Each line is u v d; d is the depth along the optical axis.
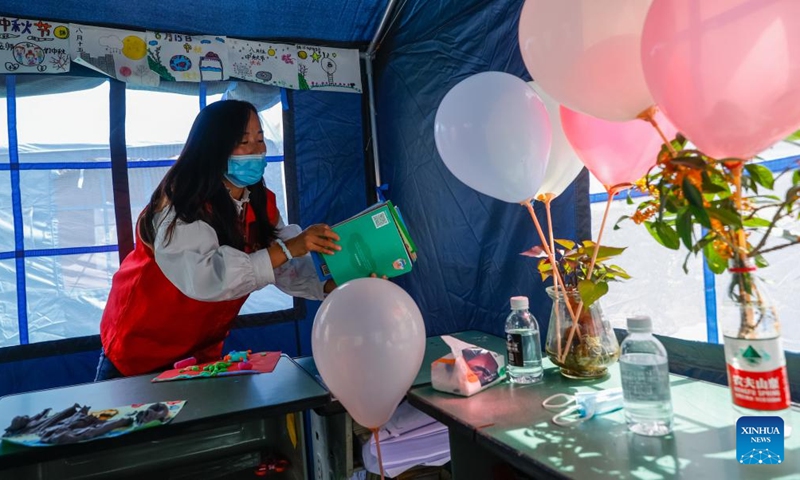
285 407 1.20
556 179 1.21
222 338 1.91
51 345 2.36
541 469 0.79
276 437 1.60
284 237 1.93
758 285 0.81
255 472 1.53
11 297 2.33
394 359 0.98
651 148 1.00
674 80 0.69
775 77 0.62
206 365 1.60
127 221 2.47
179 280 1.59
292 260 1.86
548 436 0.90
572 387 1.16
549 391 1.15
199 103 2.59
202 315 1.72
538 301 1.79
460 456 1.17
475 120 1.05
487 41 2.02
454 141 1.08
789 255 1.08
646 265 1.41
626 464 0.77
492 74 1.11
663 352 0.90
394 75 2.67
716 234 0.80
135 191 2.49
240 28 2.58
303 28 2.64
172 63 2.50
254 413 1.17
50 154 2.38
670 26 0.68
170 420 1.11
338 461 1.48
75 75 2.38
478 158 1.06
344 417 1.42
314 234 1.38
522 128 1.04
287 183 2.73
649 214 0.98
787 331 1.10
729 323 0.83
